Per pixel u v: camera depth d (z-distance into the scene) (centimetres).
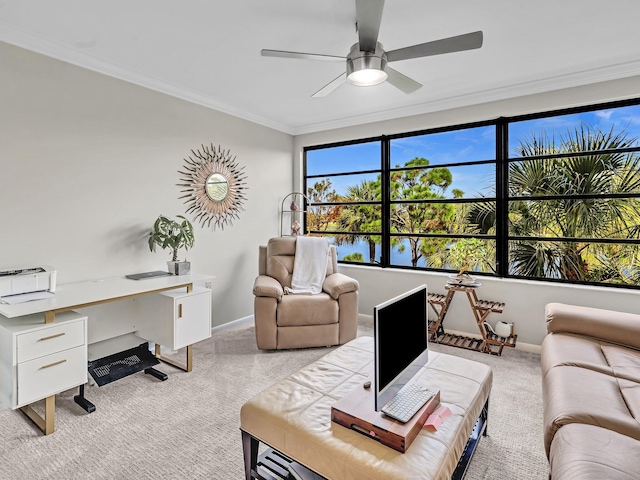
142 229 303
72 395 241
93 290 237
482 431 190
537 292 317
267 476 153
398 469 117
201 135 350
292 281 367
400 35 226
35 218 239
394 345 147
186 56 258
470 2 193
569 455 123
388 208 415
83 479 164
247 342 345
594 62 271
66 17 207
